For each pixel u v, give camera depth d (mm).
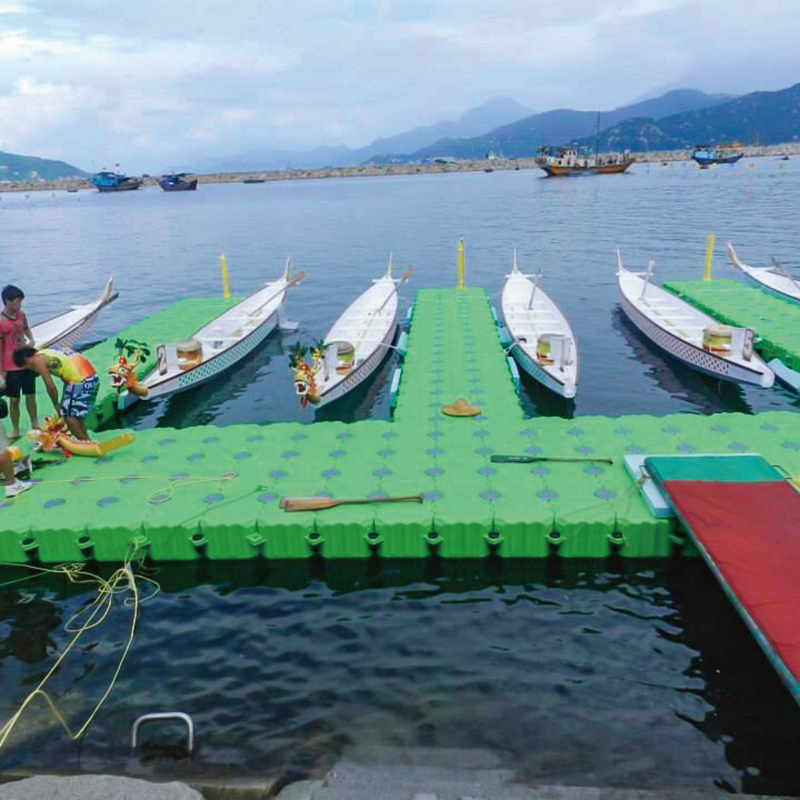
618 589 8352
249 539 8781
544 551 8773
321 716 6461
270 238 45969
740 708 6469
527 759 5895
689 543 8555
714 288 22406
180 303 22594
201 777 5742
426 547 8812
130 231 54906
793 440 10391
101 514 9156
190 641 7652
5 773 5891
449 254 35406
